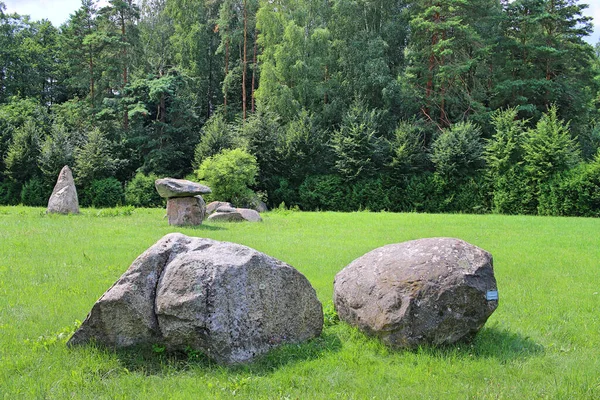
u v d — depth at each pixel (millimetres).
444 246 6117
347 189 35906
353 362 5508
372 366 5438
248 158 30328
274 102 40625
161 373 5133
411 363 5523
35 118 40250
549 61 40906
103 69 42906
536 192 31406
